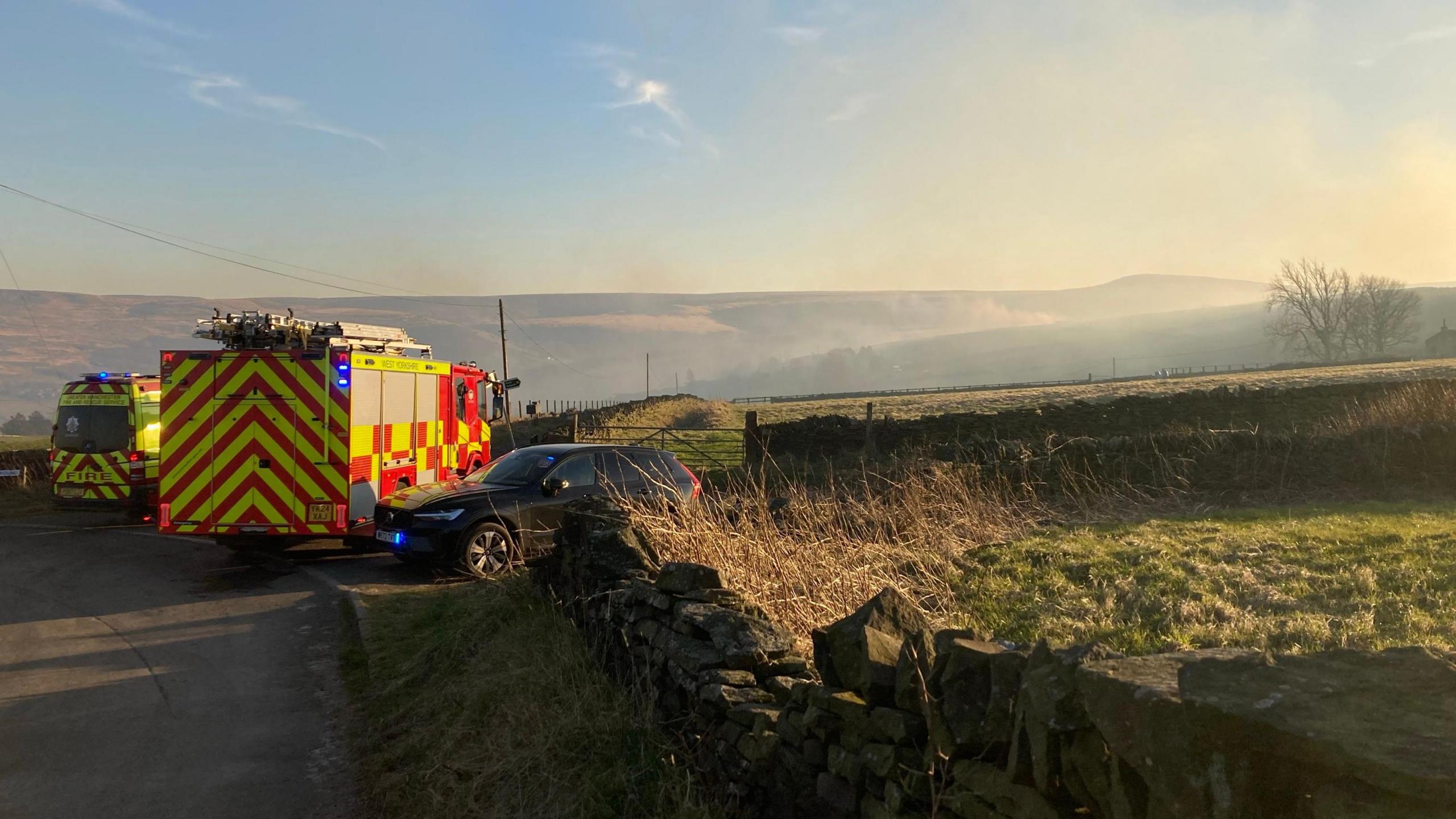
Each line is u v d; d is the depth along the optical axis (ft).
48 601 35.76
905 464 41.11
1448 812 4.56
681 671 16.34
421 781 17.10
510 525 37.76
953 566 28.55
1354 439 46.06
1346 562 27.30
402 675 23.85
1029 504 41.96
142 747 20.17
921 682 9.91
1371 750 4.93
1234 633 20.18
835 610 20.31
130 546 49.52
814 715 11.80
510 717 18.16
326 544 49.26
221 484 41.86
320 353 41.86
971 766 8.99
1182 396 72.08
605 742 16.46
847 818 11.10
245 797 17.53
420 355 52.75
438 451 51.42
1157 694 6.11
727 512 24.58
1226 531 33.88
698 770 14.96
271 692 23.89
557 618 24.49
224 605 34.50
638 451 41.45
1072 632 21.24
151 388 59.72
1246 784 5.50
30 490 74.33
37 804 17.35
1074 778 7.39
